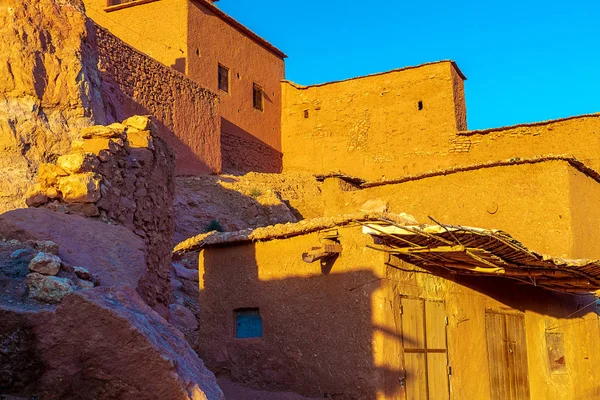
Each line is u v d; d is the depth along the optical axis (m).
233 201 24.06
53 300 5.55
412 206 13.98
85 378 4.95
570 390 12.80
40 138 17.67
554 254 12.51
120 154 8.79
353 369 9.53
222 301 11.37
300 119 34.84
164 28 28.86
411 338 9.80
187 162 26.05
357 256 9.74
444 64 31.92
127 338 4.97
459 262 10.06
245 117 32.25
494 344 11.42
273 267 10.80
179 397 4.88
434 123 31.58
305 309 10.26
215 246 11.58
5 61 17.83
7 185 16.28
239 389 10.52
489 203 13.20
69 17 20.05
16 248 6.62
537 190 12.84
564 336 12.98
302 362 10.14
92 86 20.17
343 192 14.97
